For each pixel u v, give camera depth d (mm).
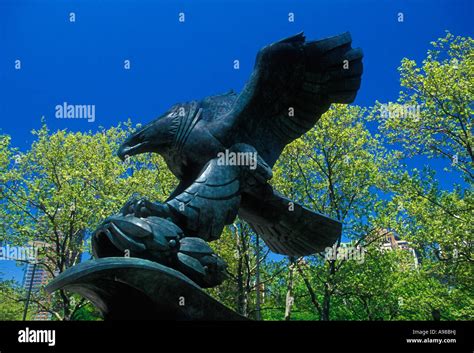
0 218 24484
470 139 21188
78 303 23500
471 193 21328
